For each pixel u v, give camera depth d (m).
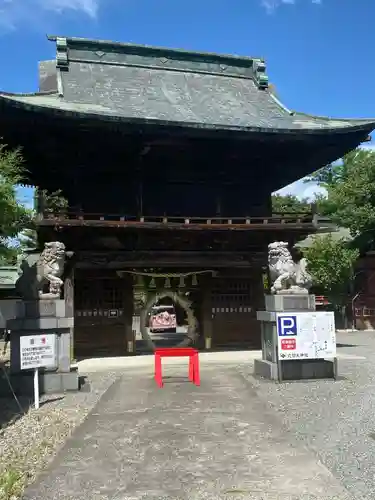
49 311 14.28
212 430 9.62
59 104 19.69
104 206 22.70
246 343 25.00
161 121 19.20
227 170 23.91
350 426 9.74
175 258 23.28
